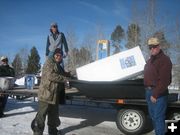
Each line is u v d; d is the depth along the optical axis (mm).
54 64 3500
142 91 3857
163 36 16156
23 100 6125
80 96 4227
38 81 5652
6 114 5160
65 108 6008
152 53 3213
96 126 4508
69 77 3932
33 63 38094
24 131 3994
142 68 4000
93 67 4184
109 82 3932
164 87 3094
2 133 3857
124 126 4027
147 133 4086
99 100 4098
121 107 4086
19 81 7473
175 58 15352
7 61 5359
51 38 4785
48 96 3445
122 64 4078
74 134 3982
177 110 3873
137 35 16703
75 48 22328
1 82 4828
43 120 3523
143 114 3957
